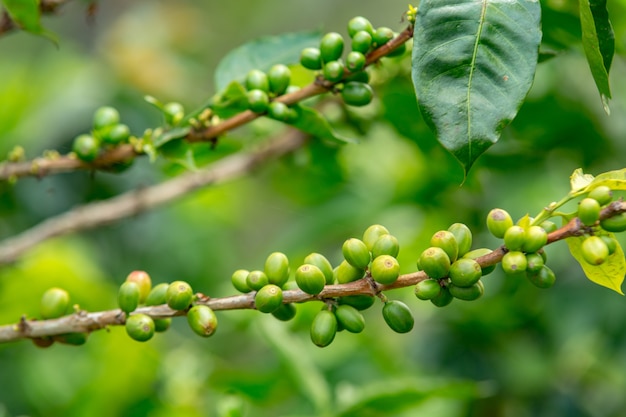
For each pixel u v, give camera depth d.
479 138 0.89
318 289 0.90
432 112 0.89
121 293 0.93
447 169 1.15
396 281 0.90
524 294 1.29
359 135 1.18
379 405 1.12
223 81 1.06
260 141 1.24
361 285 0.90
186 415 1.22
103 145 1.07
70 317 0.95
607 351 1.31
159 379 1.27
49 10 1.10
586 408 1.33
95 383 1.21
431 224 1.27
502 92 0.89
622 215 0.87
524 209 1.23
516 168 1.24
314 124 1.02
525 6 0.90
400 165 1.32
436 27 0.90
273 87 1.01
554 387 1.34
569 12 1.03
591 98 1.24
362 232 1.39
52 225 1.21
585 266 0.90
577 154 1.25
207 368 1.27
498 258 0.88
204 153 1.18
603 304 1.27
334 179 1.28
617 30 1.10
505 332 1.34
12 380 1.36
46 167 1.08
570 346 1.32
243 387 1.20
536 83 1.20
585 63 1.22
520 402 1.33
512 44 0.90
